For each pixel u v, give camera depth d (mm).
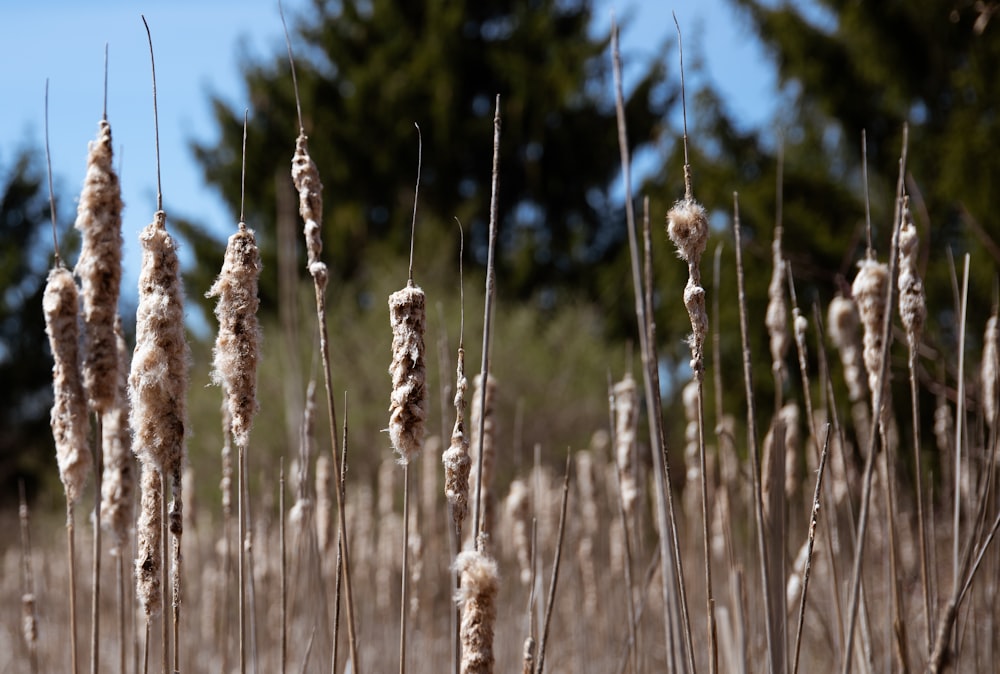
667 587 2361
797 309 3451
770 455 3248
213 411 18250
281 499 3189
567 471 2826
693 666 2912
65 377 2598
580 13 27094
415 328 2604
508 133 25125
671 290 16250
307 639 4867
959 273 13227
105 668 5324
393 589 6867
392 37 27172
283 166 25016
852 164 17047
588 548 5617
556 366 19672
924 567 2977
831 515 3760
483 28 26828
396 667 5578
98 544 2635
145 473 2766
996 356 3451
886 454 3135
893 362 7664
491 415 3438
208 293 2748
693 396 5035
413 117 25234
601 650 5453
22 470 25828
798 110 17688
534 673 2719
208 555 7777
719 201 15742
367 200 25844
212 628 5973
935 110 15719
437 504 6152
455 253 24344
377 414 17094
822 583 5160
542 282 24672
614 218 25531
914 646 3936
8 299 26766
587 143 25234
